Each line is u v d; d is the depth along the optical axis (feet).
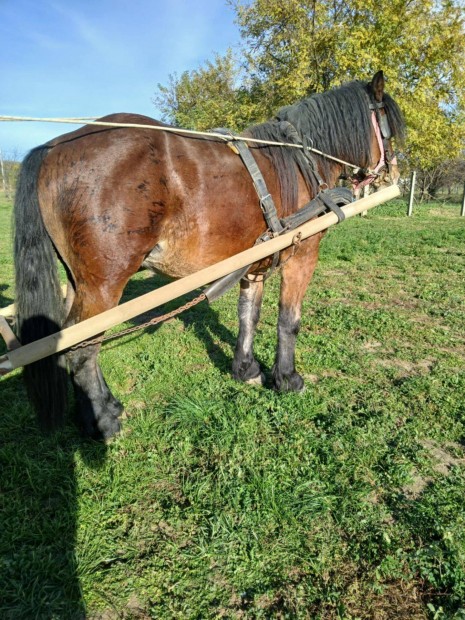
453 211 66.18
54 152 8.43
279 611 6.42
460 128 64.34
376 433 10.47
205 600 6.57
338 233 42.42
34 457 9.68
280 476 9.01
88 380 9.97
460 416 11.33
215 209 9.06
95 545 7.43
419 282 25.02
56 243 8.70
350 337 16.97
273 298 22.33
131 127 8.56
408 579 6.86
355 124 11.46
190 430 10.67
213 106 80.33
